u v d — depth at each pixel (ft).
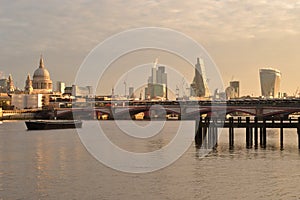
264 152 272.92
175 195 165.78
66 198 162.71
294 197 161.89
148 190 173.37
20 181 190.90
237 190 172.04
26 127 647.15
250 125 300.61
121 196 164.86
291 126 289.94
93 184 184.14
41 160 254.88
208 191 171.01
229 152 276.00
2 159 260.21
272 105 490.08
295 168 214.69
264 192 168.76
